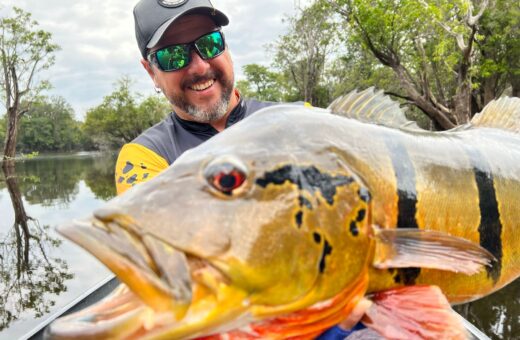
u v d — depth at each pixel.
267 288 0.30
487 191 0.40
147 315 0.26
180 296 0.26
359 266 0.33
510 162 0.43
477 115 0.48
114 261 0.26
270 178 0.31
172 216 0.28
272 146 0.32
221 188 0.30
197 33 0.63
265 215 0.30
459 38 3.26
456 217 0.38
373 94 0.41
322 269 0.31
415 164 0.37
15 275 1.67
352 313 0.34
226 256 0.28
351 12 3.83
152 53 0.63
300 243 0.31
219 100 0.66
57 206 3.20
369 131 0.37
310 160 0.32
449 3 3.20
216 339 0.31
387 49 4.00
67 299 1.43
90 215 0.28
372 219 0.34
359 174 0.34
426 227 0.36
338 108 0.39
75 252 1.97
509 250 0.42
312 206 0.31
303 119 0.35
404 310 0.34
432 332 0.33
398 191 0.35
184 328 0.27
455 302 0.40
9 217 2.81
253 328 0.31
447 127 4.09
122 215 0.28
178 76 0.64
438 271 0.37
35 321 1.27
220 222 0.29
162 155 0.64
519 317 1.06
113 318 0.26
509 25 4.13
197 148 0.33
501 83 5.10
